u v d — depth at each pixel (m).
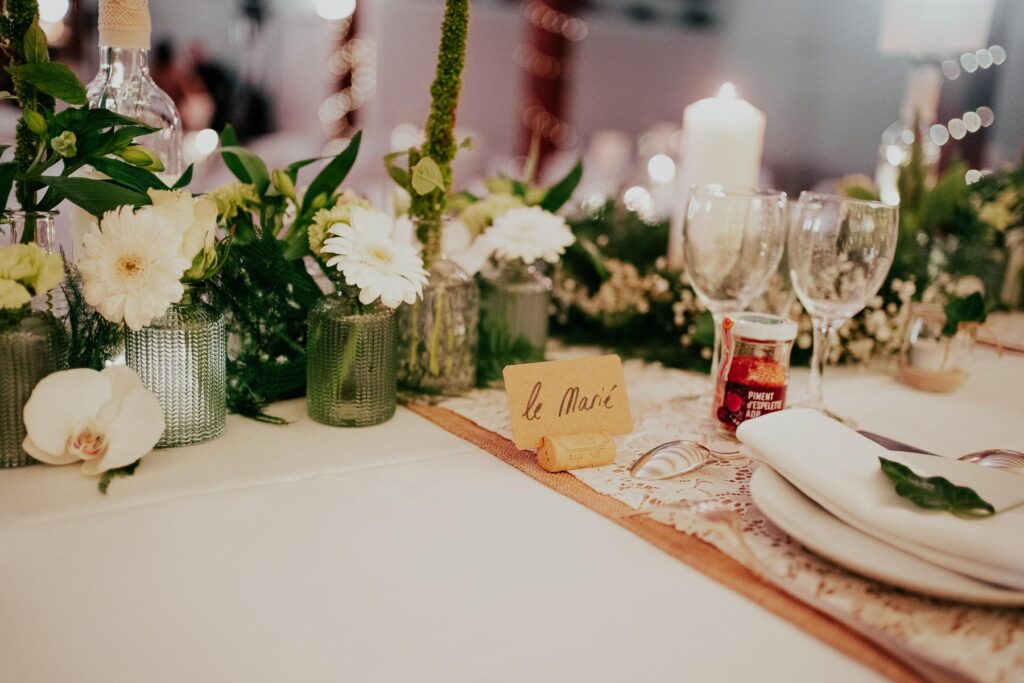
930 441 0.98
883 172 2.37
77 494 0.72
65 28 2.71
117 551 0.63
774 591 0.60
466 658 0.52
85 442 0.74
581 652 0.53
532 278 1.14
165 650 0.52
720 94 1.25
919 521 0.59
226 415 0.94
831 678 0.51
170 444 0.84
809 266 0.96
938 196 1.55
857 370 1.31
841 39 4.79
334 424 0.94
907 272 1.30
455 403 1.04
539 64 5.04
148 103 0.99
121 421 0.75
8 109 2.34
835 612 0.56
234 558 0.63
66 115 0.80
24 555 0.62
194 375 0.84
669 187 2.52
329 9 3.82
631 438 0.93
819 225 0.95
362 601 0.58
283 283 0.96
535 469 0.83
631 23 5.27
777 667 0.52
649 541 0.68
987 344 1.47
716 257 1.00
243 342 0.97
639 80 5.42
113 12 0.89
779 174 4.99
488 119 5.09
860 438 0.73
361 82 4.14
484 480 0.80
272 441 0.88
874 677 0.51
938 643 0.53
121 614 0.55
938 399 1.17
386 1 4.43
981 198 1.61
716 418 0.95
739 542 0.64
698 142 1.24
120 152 0.83
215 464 0.81
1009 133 2.96
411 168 1.00
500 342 1.12
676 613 0.58
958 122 2.65
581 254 1.35
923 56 2.30
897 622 0.55
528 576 0.62
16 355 0.74
